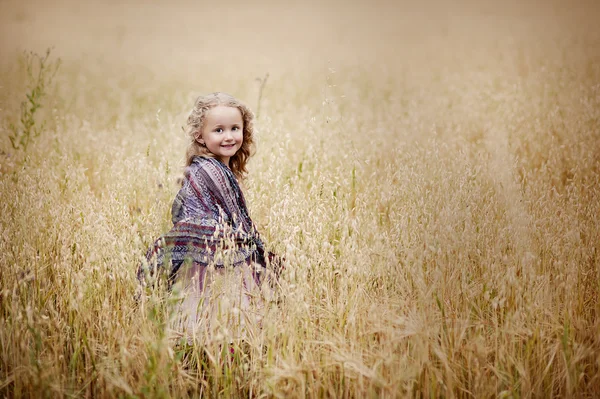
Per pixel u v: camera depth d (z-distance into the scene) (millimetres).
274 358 2539
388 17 20047
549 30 12422
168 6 26047
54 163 4578
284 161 4102
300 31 18703
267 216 3578
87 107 7324
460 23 16531
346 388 2377
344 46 14570
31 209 3227
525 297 2660
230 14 23859
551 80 6914
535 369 2457
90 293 2713
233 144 3061
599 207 3230
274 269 2955
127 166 4023
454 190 3322
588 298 2881
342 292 2730
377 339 2658
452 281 2787
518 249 2826
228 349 2496
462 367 2441
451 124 5797
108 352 2471
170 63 12523
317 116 5883
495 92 7000
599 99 5539
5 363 2436
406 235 3027
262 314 2738
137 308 2705
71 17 21422
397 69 10180
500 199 3357
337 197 3594
